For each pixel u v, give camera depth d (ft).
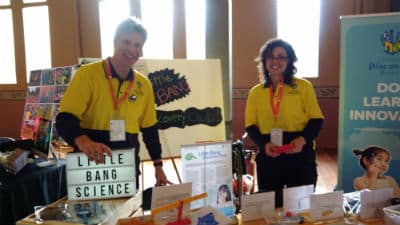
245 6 17.62
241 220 4.29
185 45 18.75
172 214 3.97
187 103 7.89
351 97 7.20
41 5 19.62
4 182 6.79
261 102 6.33
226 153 4.60
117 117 5.20
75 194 4.46
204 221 4.12
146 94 5.60
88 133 5.25
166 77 7.79
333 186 11.66
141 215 4.27
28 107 12.75
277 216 4.36
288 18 17.42
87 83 5.03
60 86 11.71
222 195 4.58
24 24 20.08
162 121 7.74
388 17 6.77
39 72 12.81
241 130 18.30
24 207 6.97
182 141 7.88
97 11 19.22
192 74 7.89
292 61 6.08
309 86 6.19
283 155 6.34
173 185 4.01
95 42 19.51
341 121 7.36
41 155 8.33
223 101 7.97
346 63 7.16
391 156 7.07
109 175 4.52
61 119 4.81
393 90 6.89
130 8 18.97
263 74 6.36
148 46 19.07
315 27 17.25
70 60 19.67
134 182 4.61
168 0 18.63
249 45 17.81
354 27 7.01
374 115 7.09
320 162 14.98
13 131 20.74
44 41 20.04
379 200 4.44
